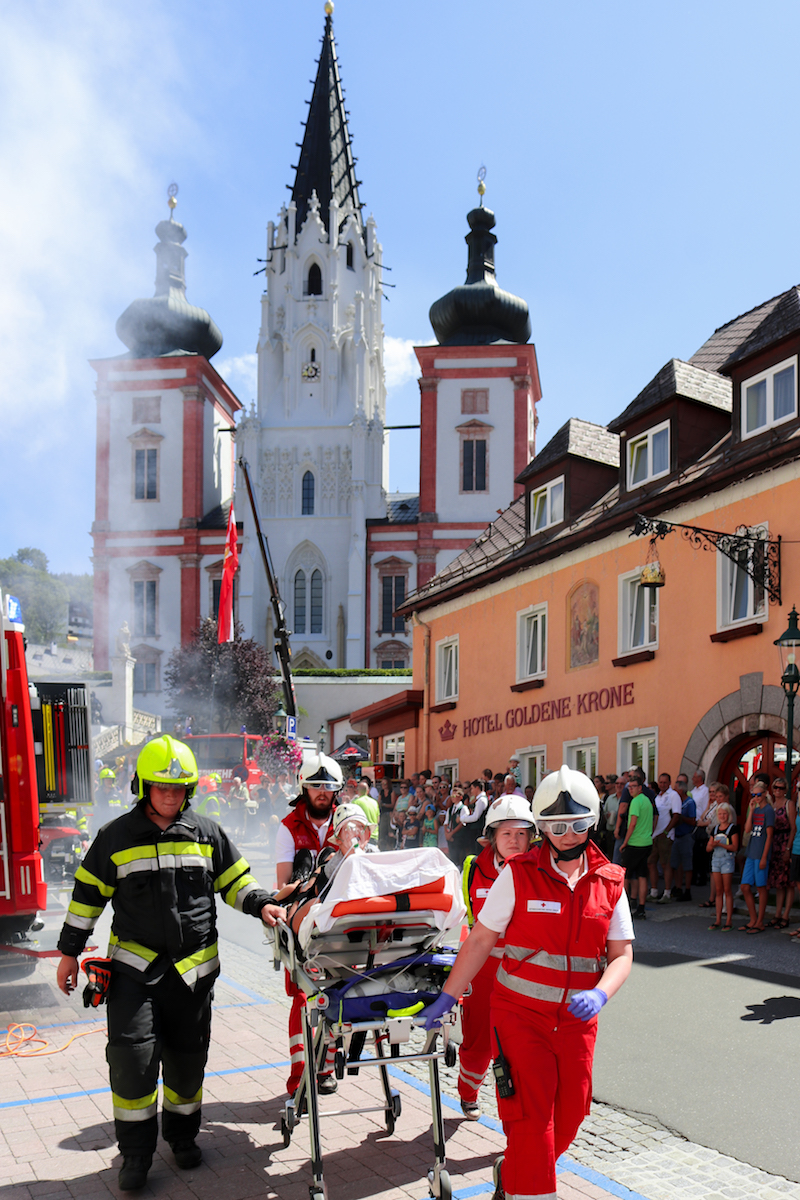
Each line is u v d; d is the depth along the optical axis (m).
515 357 60.16
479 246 64.00
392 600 61.06
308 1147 4.95
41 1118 5.33
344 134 70.50
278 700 51.91
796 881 11.11
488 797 16.78
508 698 21.81
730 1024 7.30
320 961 4.29
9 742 7.88
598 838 14.55
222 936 11.66
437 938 4.42
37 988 8.60
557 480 21.05
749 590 14.94
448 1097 5.71
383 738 30.95
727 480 15.22
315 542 61.97
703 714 15.55
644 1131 5.24
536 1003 3.66
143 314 66.81
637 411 17.92
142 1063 4.46
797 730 13.56
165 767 4.66
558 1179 4.59
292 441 63.25
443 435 60.34
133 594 61.78
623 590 17.92
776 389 15.05
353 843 4.96
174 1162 4.78
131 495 62.69
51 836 11.10
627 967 3.68
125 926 4.66
